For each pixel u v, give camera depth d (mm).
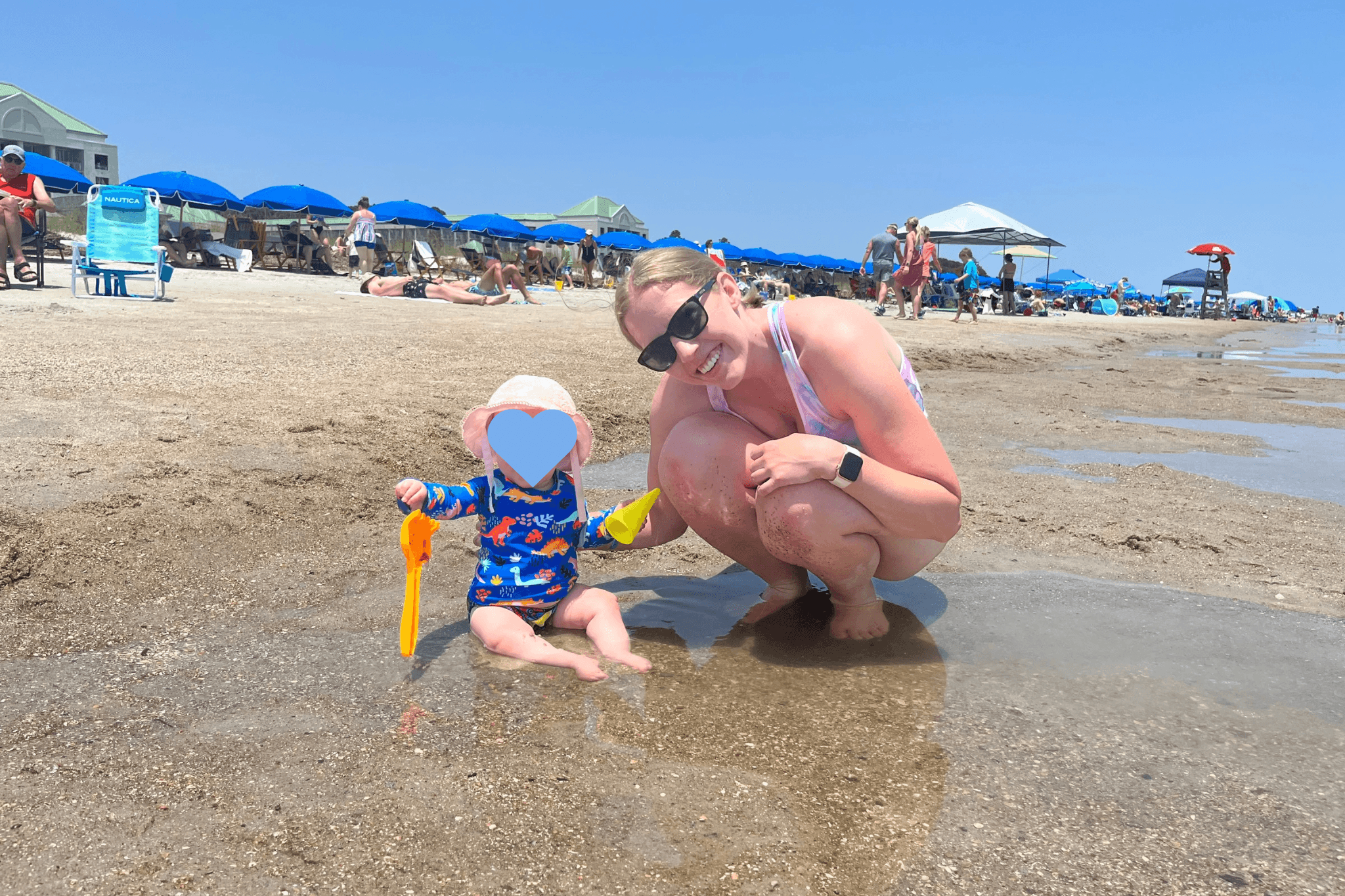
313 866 1588
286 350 7180
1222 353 15633
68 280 13914
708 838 1695
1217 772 1989
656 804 1808
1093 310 38406
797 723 2193
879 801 1841
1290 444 6227
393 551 3463
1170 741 2129
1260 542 3848
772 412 2877
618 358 8242
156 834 1677
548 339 9227
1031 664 2590
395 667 2482
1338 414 7840
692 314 2535
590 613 2781
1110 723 2219
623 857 1631
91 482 3707
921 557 2906
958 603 3096
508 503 2785
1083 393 8828
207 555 3256
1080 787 1917
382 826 1712
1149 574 3408
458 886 1542
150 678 2367
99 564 3074
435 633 2746
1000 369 10977
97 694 2266
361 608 2922
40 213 12086
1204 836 1744
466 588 3131
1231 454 5848
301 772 1904
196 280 16453
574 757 1996
